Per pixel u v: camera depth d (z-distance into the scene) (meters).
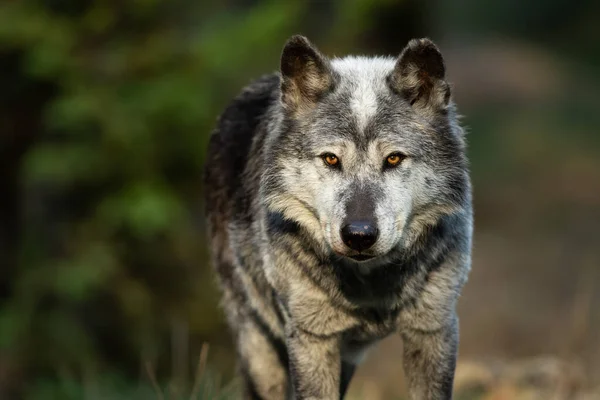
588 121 34.28
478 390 9.74
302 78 6.49
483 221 26.11
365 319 6.50
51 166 13.55
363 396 10.61
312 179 6.26
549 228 25.05
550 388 9.38
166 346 14.38
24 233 14.63
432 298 6.38
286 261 6.50
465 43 48.75
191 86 13.83
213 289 14.97
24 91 14.77
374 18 15.10
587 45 45.88
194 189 14.46
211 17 14.96
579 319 10.36
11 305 14.23
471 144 31.73
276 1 14.00
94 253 13.92
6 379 13.80
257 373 7.73
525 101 37.06
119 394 12.04
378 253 5.96
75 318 14.31
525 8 50.47
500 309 19.70
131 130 13.64
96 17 14.07
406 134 6.20
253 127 7.65
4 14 13.72
